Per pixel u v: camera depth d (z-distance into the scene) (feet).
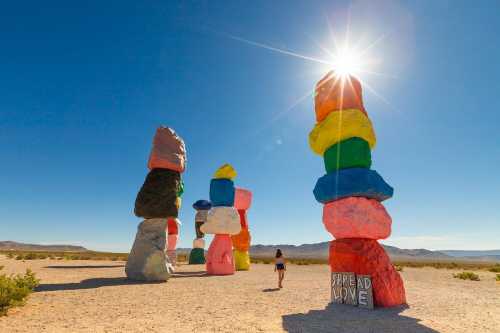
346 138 32.81
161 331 20.13
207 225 65.77
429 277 67.67
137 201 48.42
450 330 21.58
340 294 31.09
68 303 28.94
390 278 30.19
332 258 32.07
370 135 32.63
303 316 25.36
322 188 32.86
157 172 49.60
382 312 27.17
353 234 30.73
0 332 19.27
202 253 103.71
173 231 76.38
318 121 35.73
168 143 51.24
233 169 70.90
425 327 22.30
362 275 29.50
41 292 34.60
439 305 30.78
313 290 41.06
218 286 43.73
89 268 69.15
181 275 60.08
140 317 23.97
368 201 30.94
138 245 48.11
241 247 78.84
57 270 62.34
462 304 31.73
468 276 67.05
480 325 23.03
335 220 31.63
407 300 33.24
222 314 25.59
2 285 25.86
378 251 30.78
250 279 54.80
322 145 34.09
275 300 32.86
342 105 33.73
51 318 23.16
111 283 43.29
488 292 42.01
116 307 27.61
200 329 20.80
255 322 23.04
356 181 30.73
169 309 27.14
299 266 113.50
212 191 69.10
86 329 20.29
